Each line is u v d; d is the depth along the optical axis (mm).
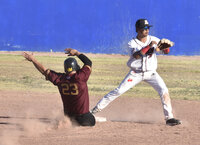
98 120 25109
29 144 17922
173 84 62969
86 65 22062
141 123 24953
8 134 20594
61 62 98938
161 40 22766
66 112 22750
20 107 33312
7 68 80875
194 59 118562
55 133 20891
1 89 48656
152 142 18406
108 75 75938
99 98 41469
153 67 23984
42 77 68375
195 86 60156
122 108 34344
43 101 38031
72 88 21828
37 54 122125
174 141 18719
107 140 18812
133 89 52812
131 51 23609
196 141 18781
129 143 18062
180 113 30766
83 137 19656
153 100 40812
